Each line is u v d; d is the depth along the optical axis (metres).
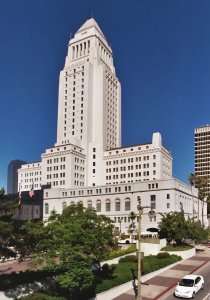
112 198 115.81
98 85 158.25
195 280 38.75
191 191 123.81
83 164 147.25
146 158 141.25
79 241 33.47
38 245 33.12
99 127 154.12
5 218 31.73
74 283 31.66
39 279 33.50
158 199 105.94
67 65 168.00
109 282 38.09
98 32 169.50
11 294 30.00
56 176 141.50
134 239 88.44
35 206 128.88
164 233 70.62
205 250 75.56
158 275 47.59
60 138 158.75
